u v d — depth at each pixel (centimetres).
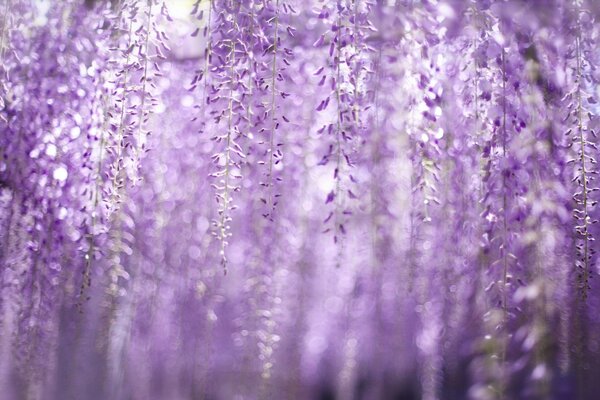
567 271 127
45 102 146
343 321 165
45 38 150
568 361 127
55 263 142
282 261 155
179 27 155
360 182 142
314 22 150
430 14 132
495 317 120
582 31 130
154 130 155
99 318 150
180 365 156
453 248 142
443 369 150
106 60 144
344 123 133
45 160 143
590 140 130
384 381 159
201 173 157
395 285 153
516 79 126
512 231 122
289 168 154
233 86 135
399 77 135
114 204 136
